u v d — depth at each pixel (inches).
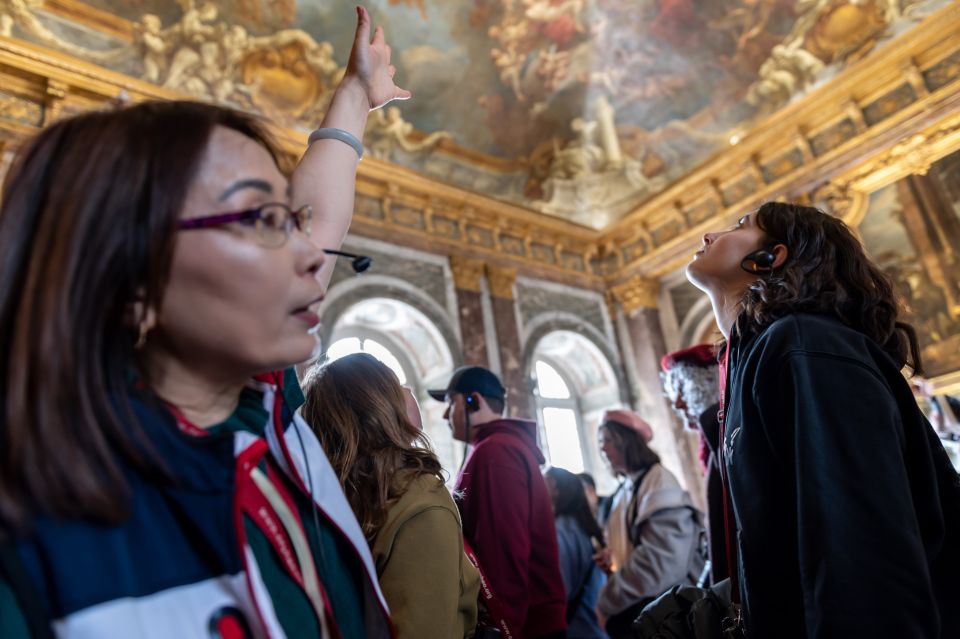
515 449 114.0
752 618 54.2
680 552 134.6
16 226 31.4
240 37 421.4
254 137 39.8
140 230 31.7
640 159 575.2
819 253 64.3
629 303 563.2
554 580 110.5
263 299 33.8
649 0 508.7
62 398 28.2
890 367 57.0
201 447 32.4
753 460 56.8
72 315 29.6
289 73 445.4
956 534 55.1
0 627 24.3
